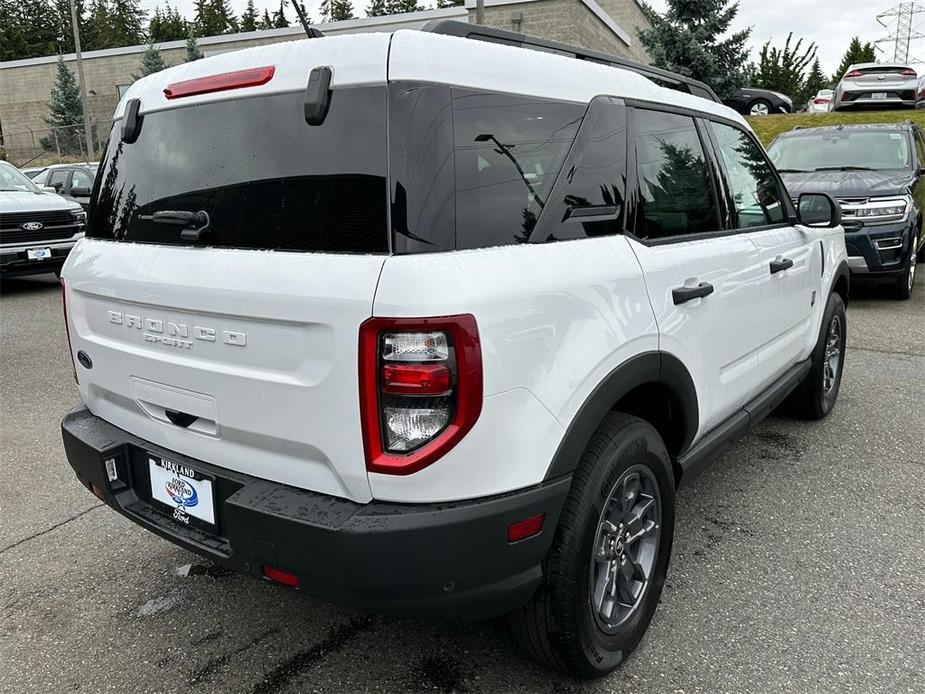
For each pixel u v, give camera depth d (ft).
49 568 10.50
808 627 8.84
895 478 12.94
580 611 7.29
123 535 11.43
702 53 55.21
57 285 36.70
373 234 6.20
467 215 6.43
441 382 6.03
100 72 94.07
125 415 8.54
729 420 10.76
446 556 6.29
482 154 6.67
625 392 7.61
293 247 6.65
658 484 8.43
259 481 7.10
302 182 6.63
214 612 9.41
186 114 7.66
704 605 9.30
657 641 8.63
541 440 6.67
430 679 8.08
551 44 8.38
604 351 7.27
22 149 102.68
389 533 6.15
